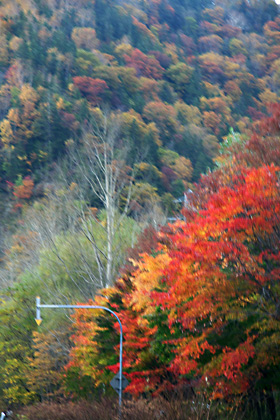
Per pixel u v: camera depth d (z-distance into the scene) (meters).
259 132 29.02
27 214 79.38
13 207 91.12
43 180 95.38
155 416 26.16
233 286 23.00
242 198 21.88
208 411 25.14
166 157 90.56
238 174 28.12
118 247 53.88
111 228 53.28
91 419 30.38
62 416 32.41
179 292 23.31
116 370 34.47
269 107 28.72
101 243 57.12
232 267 23.28
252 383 26.91
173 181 86.56
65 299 53.50
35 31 141.62
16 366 49.78
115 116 94.44
